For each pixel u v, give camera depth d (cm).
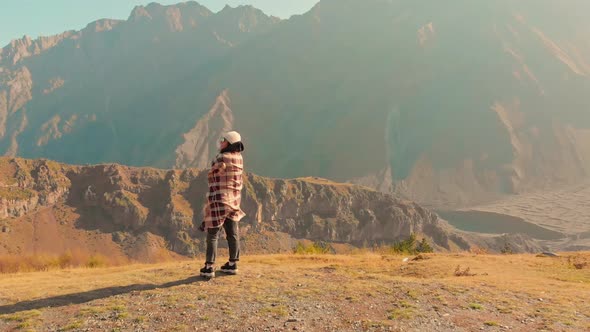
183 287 699
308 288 702
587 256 1538
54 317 561
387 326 528
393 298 653
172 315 556
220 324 526
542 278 1056
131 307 592
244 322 533
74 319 548
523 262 1410
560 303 663
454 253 1731
